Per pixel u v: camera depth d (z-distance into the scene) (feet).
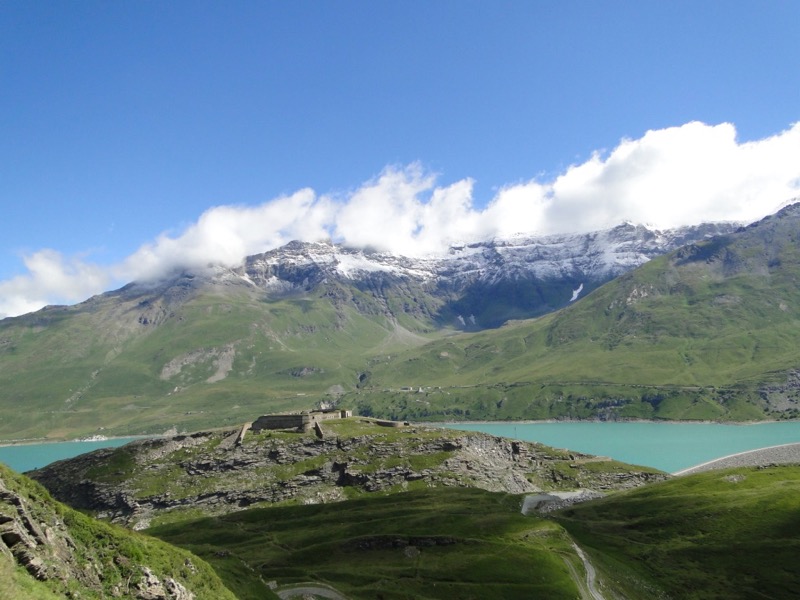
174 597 269.03
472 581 510.99
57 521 249.34
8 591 185.57
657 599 544.62
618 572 586.86
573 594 494.18
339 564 566.77
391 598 472.44
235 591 398.62
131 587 253.44
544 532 639.76
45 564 215.92
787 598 545.03
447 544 594.24
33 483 258.16
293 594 470.39
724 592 565.94
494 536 626.64
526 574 522.88
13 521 216.13
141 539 304.09
